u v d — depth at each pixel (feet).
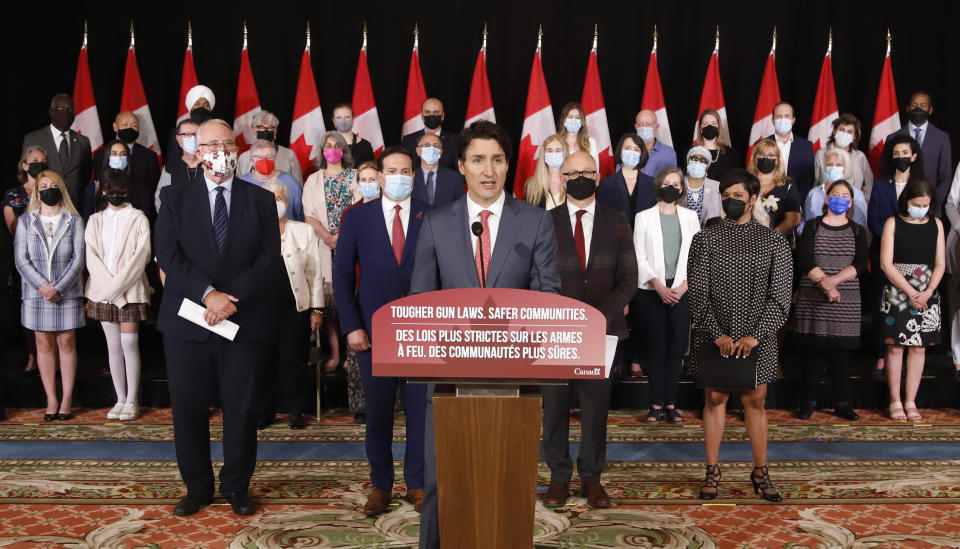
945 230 22.15
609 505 13.66
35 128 25.46
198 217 12.83
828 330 18.81
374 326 7.57
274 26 26.02
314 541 12.20
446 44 26.17
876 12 26.04
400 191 12.85
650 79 24.54
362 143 22.27
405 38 26.16
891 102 24.35
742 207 13.98
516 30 26.18
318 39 26.04
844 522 13.09
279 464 15.83
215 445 16.89
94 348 24.41
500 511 7.85
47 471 15.33
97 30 25.63
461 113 26.30
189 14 25.84
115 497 13.99
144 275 19.12
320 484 14.70
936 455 16.63
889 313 19.10
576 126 20.70
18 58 25.21
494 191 9.52
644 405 20.12
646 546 12.14
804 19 26.20
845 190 18.63
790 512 13.51
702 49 26.27
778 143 22.56
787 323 19.90
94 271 18.52
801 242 19.10
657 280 17.98
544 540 12.34
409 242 12.86
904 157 20.70
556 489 13.75
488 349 7.57
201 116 21.35
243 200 13.04
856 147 23.34
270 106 26.14
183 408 12.96
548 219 10.14
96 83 25.73
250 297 12.88
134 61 24.30
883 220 20.97
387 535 12.42
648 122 21.57
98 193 18.84
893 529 12.81
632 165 19.51
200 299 12.62
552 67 26.25
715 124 21.95
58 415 19.07
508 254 9.86
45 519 13.00
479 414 7.77
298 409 18.40
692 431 18.17
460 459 7.82
